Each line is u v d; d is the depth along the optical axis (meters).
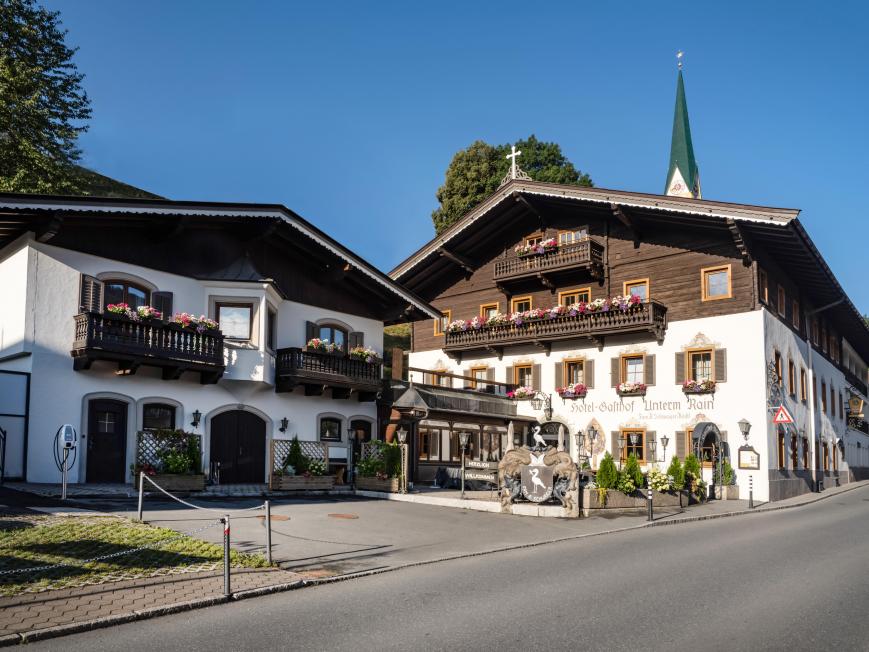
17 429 17.47
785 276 31.47
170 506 15.46
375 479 21.56
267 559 10.65
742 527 17.08
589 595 8.98
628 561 11.61
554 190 31.30
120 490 17.30
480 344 34.38
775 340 28.81
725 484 26.58
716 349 28.14
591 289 32.28
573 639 7.06
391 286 26.14
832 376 39.16
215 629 7.32
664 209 28.36
